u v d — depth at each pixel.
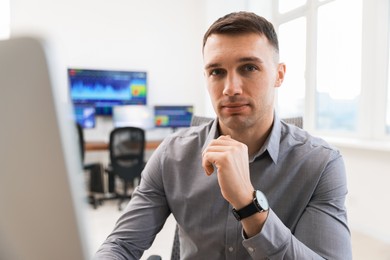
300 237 0.91
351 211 3.19
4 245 0.34
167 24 5.20
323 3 3.89
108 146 4.25
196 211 1.05
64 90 0.30
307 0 4.12
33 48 0.28
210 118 1.37
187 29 5.31
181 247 1.12
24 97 0.29
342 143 3.18
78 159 0.32
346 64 3.61
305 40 4.19
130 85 4.94
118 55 4.97
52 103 0.29
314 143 1.06
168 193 1.11
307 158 1.01
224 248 1.00
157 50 5.17
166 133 5.21
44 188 0.31
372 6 3.17
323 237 0.88
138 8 5.03
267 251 0.75
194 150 1.11
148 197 1.12
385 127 3.21
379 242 2.81
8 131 0.30
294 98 4.52
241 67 0.88
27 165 0.31
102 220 3.62
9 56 0.29
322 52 3.97
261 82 0.89
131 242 1.03
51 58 0.29
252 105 0.90
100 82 4.77
